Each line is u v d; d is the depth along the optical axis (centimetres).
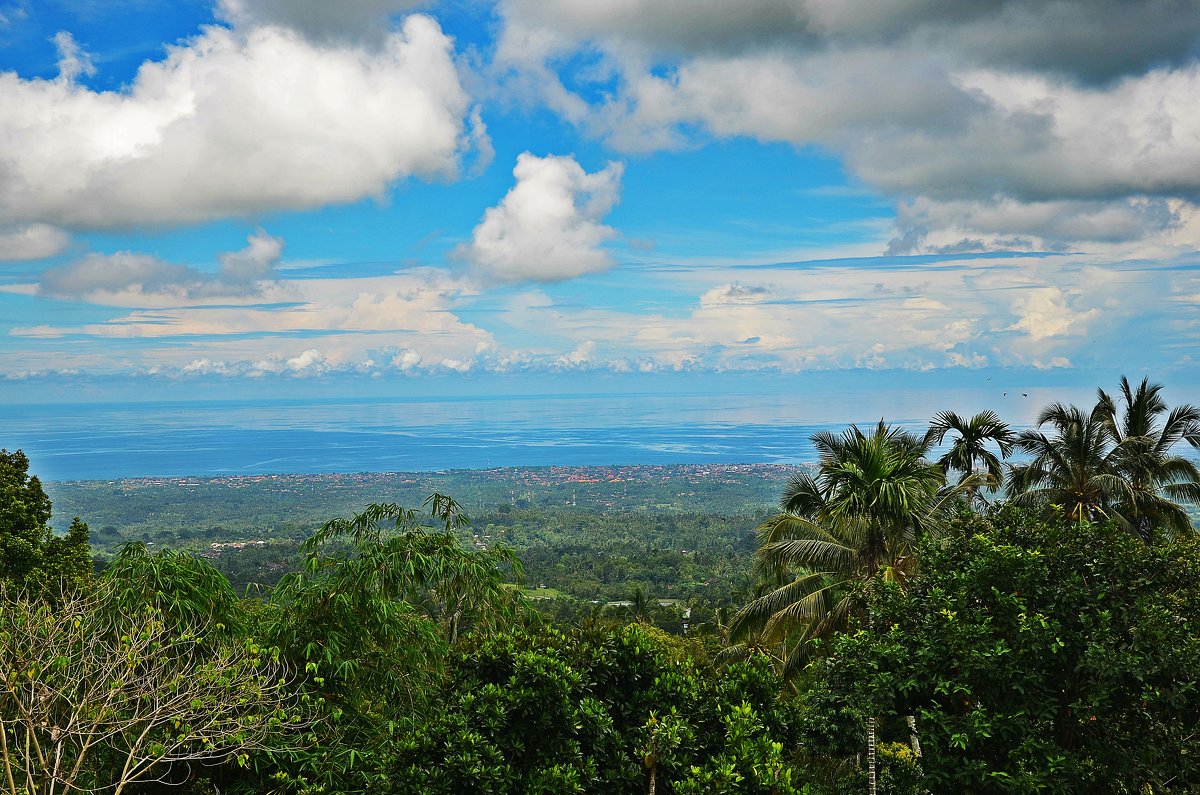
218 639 826
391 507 999
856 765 871
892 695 752
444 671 871
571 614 5603
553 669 698
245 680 714
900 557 1351
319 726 821
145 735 747
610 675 758
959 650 750
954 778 738
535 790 643
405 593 937
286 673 803
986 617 778
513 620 1019
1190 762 720
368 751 802
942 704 771
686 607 6806
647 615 5325
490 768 643
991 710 748
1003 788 721
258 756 782
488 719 666
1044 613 763
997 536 876
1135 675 691
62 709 723
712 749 717
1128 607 763
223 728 725
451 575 975
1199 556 802
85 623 749
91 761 813
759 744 675
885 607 865
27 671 662
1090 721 774
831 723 774
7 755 660
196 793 788
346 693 872
